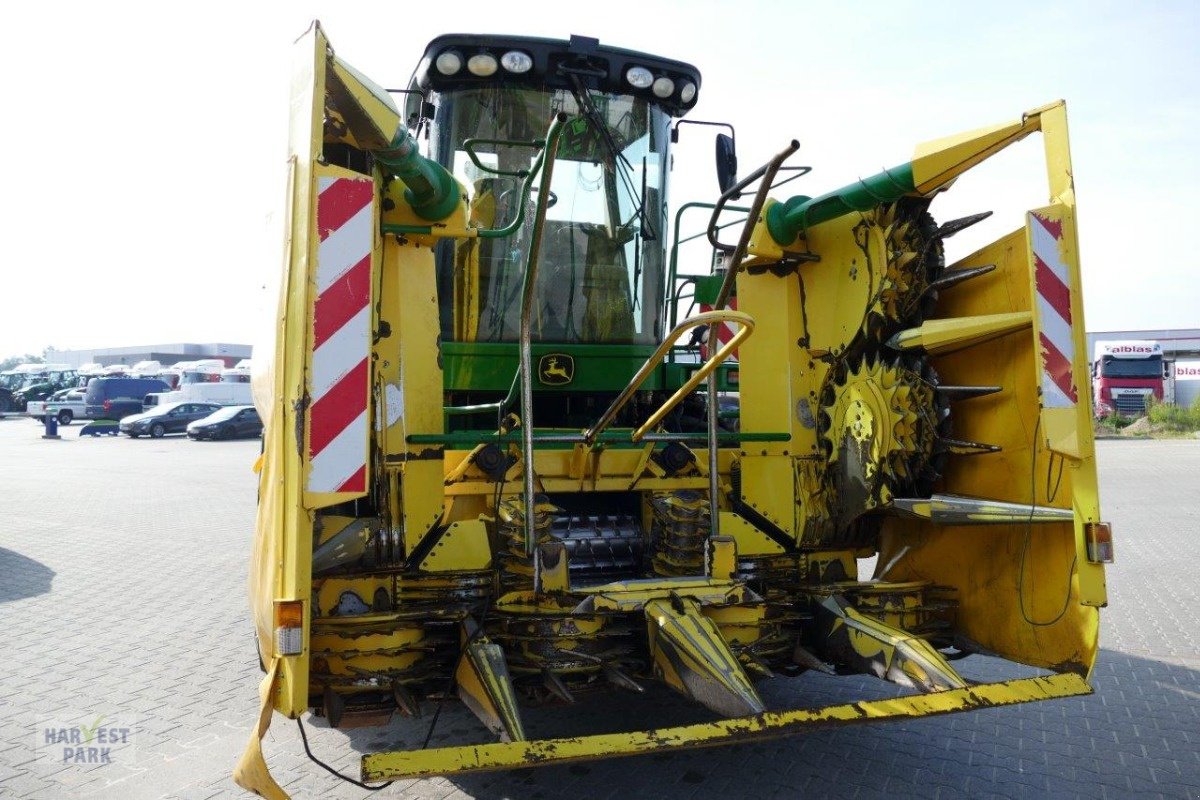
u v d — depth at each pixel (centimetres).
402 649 344
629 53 522
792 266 462
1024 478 400
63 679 556
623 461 441
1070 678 358
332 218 295
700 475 461
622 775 412
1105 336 5088
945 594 438
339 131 349
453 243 518
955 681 346
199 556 983
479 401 521
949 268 436
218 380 4338
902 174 395
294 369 293
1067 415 361
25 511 1347
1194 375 3616
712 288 572
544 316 526
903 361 434
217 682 550
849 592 428
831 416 449
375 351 379
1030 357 396
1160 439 2912
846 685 541
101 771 421
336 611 360
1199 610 708
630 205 541
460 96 518
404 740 457
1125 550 962
